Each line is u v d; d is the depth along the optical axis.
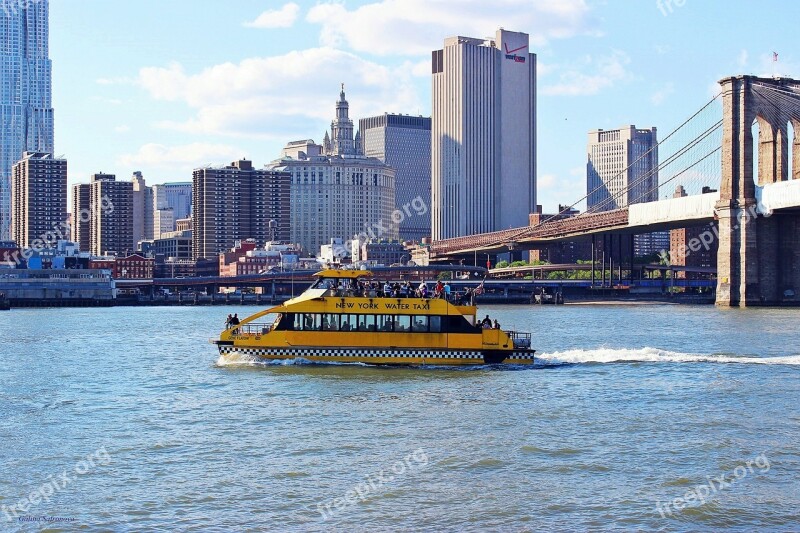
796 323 157.38
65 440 54.59
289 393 67.62
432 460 49.22
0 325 174.62
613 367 79.81
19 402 67.81
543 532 39.28
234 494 44.00
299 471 47.44
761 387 70.56
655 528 39.69
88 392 72.12
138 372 83.69
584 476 46.53
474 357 78.06
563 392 67.94
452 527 39.88
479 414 60.22
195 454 50.84
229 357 79.94
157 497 43.69
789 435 54.47
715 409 62.03
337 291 79.06
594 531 39.38
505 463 48.69
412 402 64.06
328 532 39.38
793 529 39.59
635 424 57.41
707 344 112.50
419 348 77.94
